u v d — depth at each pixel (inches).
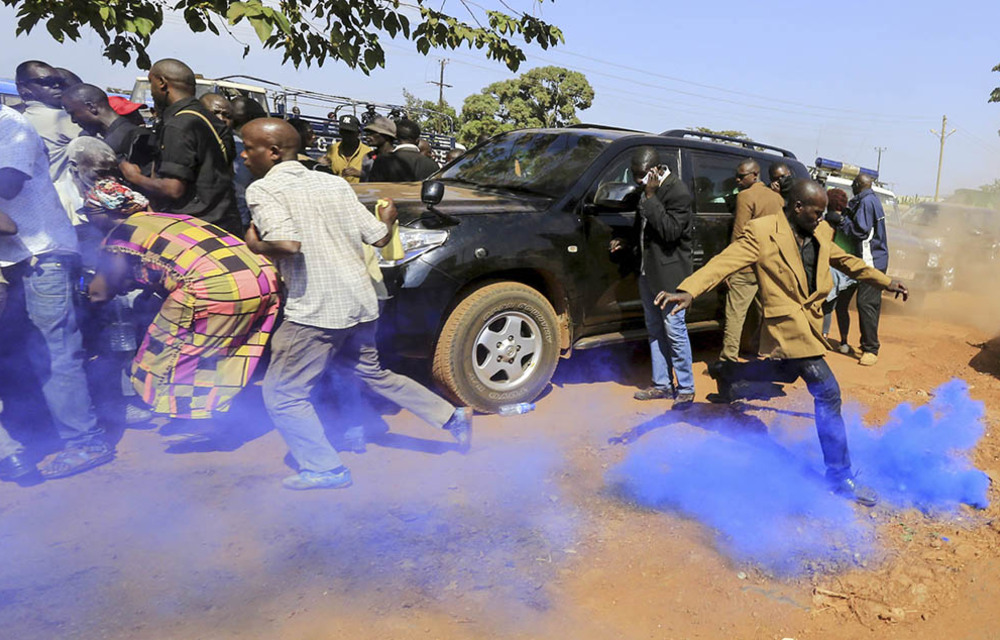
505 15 202.5
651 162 174.6
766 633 102.3
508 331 177.5
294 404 131.6
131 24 160.4
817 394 142.3
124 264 141.5
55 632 93.4
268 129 121.7
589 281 189.0
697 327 221.0
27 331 134.7
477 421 175.5
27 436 151.3
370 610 101.5
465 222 168.9
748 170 205.2
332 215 124.9
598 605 106.5
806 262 140.9
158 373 137.9
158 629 95.1
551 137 213.5
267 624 97.3
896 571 119.1
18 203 124.3
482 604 104.4
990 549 126.8
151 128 182.9
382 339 161.9
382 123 257.9
